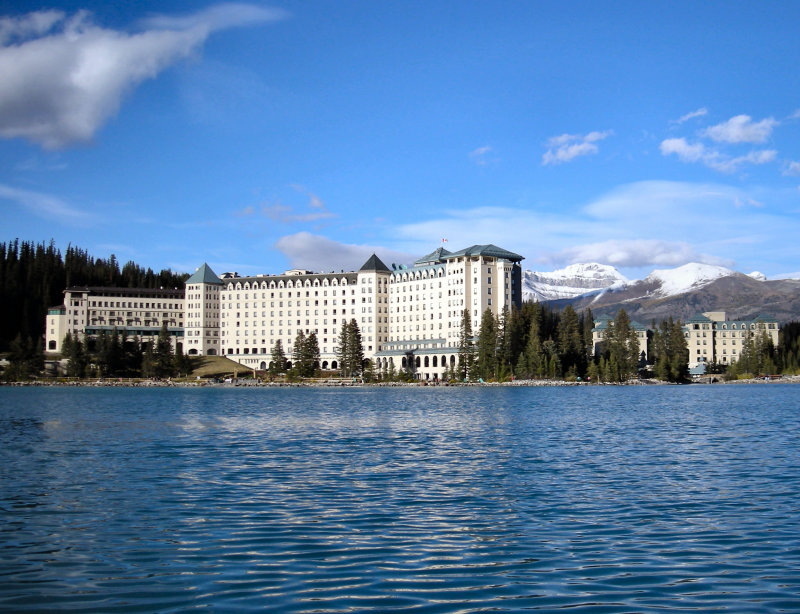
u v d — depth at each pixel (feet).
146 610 98.84
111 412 489.26
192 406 566.36
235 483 191.31
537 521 146.30
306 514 153.17
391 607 99.25
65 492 178.81
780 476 200.23
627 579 109.91
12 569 115.96
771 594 103.19
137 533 137.59
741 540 130.62
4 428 357.61
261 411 501.97
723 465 222.89
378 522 145.69
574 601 101.14
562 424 380.78
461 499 168.76
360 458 242.17
